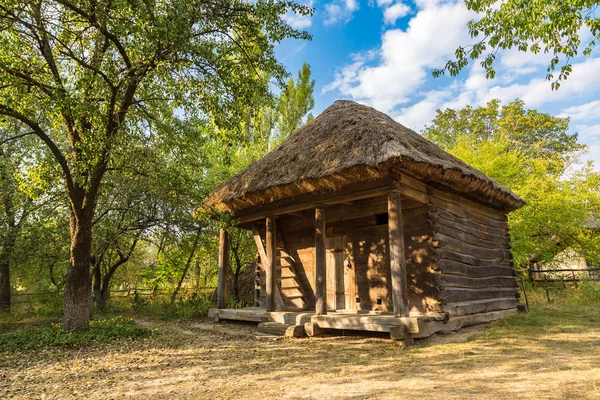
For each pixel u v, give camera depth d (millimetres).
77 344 7734
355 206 9531
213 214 9383
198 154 9617
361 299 9602
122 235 14125
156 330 9641
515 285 11055
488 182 8828
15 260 14352
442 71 7617
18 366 6148
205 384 4863
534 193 16031
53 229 13000
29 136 14914
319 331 8242
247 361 6156
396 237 7238
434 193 8547
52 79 9047
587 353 5590
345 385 4574
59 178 10008
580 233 16078
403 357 5902
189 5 7926
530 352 5809
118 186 11672
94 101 8867
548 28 7027
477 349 6148
